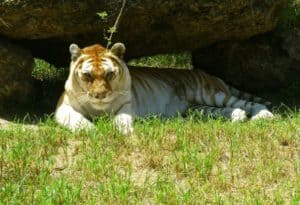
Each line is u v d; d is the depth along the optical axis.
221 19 10.13
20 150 8.06
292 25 12.09
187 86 11.18
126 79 9.69
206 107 11.00
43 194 7.05
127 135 8.84
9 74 10.05
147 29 10.30
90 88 9.38
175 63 13.02
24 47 10.64
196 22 10.13
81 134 8.77
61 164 7.96
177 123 9.20
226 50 11.42
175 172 7.81
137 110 10.52
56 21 9.73
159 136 8.64
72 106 9.69
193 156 8.02
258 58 11.41
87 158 7.96
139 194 7.22
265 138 8.75
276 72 11.48
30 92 10.41
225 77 11.72
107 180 7.58
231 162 7.98
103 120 9.27
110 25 9.90
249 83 11.64
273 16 10.66
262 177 7.69
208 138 8.66
